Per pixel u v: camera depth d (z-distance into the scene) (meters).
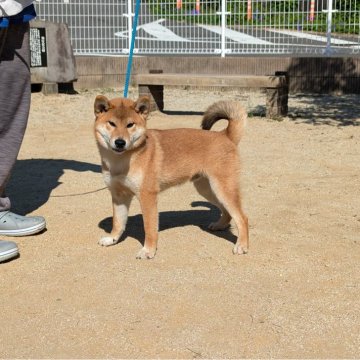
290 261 4.43
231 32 15.41
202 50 15.12
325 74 13.93
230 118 4.79
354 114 11.06
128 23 15.34
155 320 3.51
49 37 12.55
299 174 6.95
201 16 15.45
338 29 14.55
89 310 3.64
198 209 5.76
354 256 4.52
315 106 12.04
